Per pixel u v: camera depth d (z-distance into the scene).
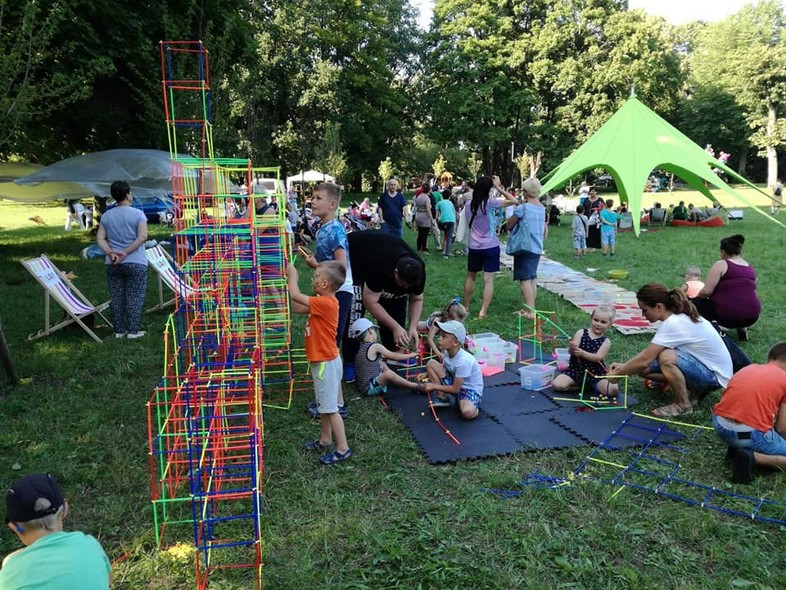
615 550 3.22
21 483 2.23
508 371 6.09
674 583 2.96
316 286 4.12
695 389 5.00
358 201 39.31
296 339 7.24
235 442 4.29
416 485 3.92
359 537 3.33
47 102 10.57
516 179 46.94
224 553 3.23
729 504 3.63
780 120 45.50
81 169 11.52
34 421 4.85
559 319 7.99
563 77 35.78
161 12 13.38
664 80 38.06
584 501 3.69
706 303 6.85
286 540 3.34
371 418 4.96
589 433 4.59
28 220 24.55
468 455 4.25
